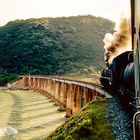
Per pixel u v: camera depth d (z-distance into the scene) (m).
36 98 77.56
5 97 81.31
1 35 198.62
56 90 66.25
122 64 19.11
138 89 5.93
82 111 20.66
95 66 161.38
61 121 41.00
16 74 147.00
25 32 193.00
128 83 13.73
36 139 29.95
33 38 183.62
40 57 162.75
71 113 44.88
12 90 112.12
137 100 6.41
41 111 52.06
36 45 175.00
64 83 55.72
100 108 19.31
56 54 167.75
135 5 5.03
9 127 37.03
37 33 190.50
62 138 17.52
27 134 32.75
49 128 35.88
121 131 14.83
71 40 190.88
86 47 186.38
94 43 197.50
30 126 37.56
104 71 31.16
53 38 187.75
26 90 110.50
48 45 175.75
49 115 47.06
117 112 17.81
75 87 47.41
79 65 157.62
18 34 192.00
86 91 38.25
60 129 19.48
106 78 26.41
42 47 173.12
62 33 198.12
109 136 14.98
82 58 168.88
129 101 14.93
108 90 26.69
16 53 167.88
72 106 45.19
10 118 44.38
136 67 6.03
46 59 161.00
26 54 165.75
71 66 155.50
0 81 132.88
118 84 19.62
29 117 45.22
